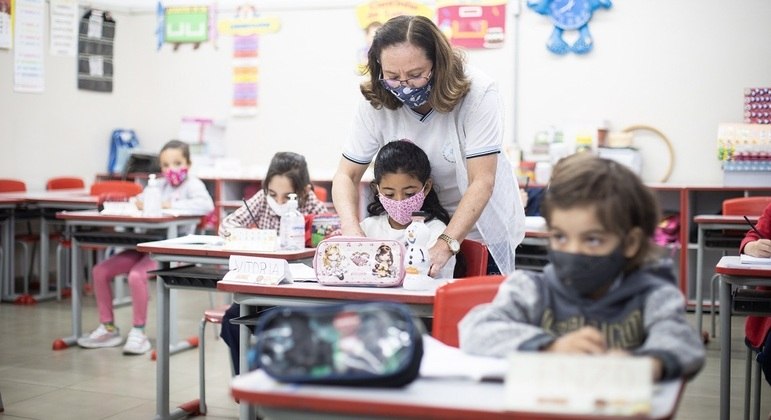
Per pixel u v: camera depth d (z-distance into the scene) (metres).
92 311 5.45
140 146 7.44
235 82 7.16
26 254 5.97
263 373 1.15
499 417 0.98
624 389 0.96
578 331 1.12
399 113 2.49
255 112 7.11
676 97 6.04
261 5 7.04
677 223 5.80
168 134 7.41
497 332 1.21
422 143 2.48
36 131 6.77
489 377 1.12
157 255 3.12
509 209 2.60
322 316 1.11
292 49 6.98
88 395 3.49
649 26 6.06
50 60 6.86
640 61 6.09
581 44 6.16
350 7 6.77
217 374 3.87
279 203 3.57
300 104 6.98
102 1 7.22
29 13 6.69
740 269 2.40
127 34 7.42
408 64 2.22
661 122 6.07
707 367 4.02
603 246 1.17
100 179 7.21
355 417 1.05
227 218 3.67
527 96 6.32
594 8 6.14
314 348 1.08
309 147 6.97
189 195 4.70
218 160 6.77
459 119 2.42
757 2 5.86
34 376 3.80
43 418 3.17
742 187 5.60
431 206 2.49
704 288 5.96
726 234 4.62
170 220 4.30
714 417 3.21
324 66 6.89
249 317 2.29
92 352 4.29
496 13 6.34
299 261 2.87
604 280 1.18
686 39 6.00
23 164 6.68
